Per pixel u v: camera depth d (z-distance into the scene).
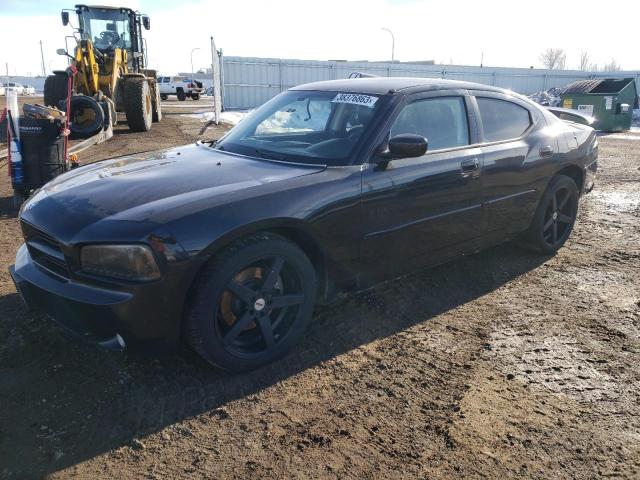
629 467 2.24
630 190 7.88
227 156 3.51
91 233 2.50
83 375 2.80
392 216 3.33
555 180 4.68
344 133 3.42
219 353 2.71
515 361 3.07
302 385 2.80
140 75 15.00
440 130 3.71
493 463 2.25
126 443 2.34
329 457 2.28
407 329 3.43
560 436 2.43
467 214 3.85
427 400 2.69
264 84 30.47
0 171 8.34
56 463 2.21
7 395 2.62
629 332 3.44
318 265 3.14
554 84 35.84
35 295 2.79
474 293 4.02
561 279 4.33
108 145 11.68
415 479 2.15
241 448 2.32
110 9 15.73
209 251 2.54
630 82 17.83
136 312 2.46
